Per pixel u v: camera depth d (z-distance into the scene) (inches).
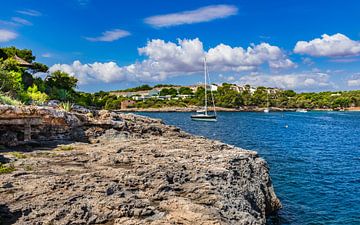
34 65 2309.3
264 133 2940.5
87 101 2773.1
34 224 385.4
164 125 1258.0
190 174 597.0
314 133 3036.4
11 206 414.3
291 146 2096.5
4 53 2188.7
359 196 1003.3
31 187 475.2
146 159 681.6
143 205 456.8
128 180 532.1
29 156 690.2
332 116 6407.5
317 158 1649.9
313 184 1131.3
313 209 889.5
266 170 894.4
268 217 831.7
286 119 5319.9
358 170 1358.3
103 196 464.1
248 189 700.0
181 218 434.3
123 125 1043.3
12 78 1416.1
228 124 4010.8
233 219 483.8
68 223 398.6
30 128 844.6
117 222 415.2
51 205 426.6
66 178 509.0
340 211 877.2
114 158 673.0
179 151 784.3
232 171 677.9
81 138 962.7
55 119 903.7
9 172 549.0
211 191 535.2
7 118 790.5
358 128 3659.0
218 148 919.0
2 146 764.0
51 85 2380.7
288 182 1151.6
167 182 543.8
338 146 2138.3
